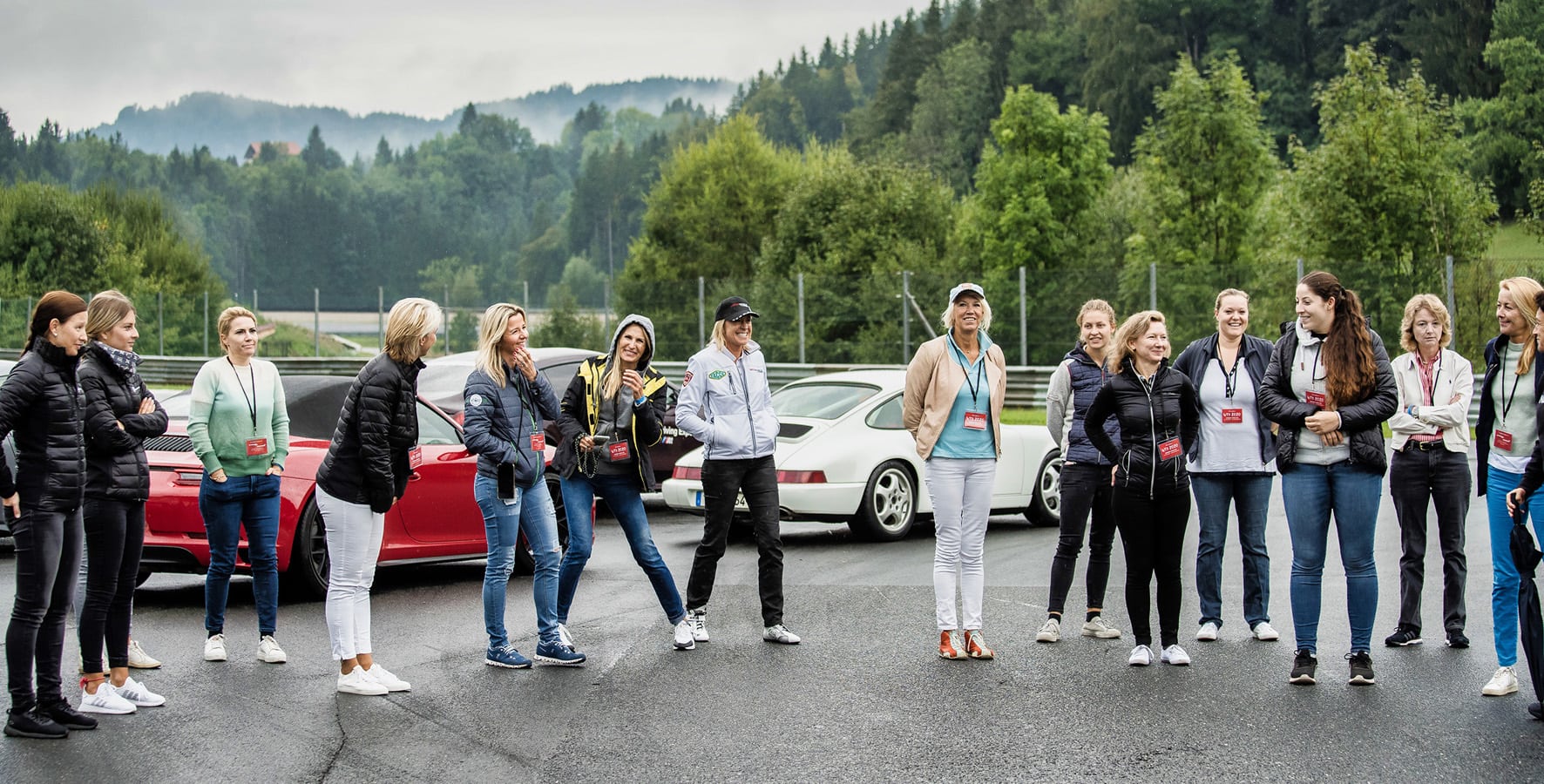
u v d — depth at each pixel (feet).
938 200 130.72
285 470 27.76
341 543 20.36
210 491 22.44
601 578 31.04
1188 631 24.80
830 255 125.39
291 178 604.49
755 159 163.73
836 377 40.37
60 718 18.03
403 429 20.59
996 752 17.04
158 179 583.58
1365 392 20.72
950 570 22.91
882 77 380.78
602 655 22.93
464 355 43.06
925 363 23.30
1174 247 120.98
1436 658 22.18
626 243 549.95
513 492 21.74
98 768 16.40
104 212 172.35
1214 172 119.85
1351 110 97.96
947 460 22.97
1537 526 18.88
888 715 18.86
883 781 15.87
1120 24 262.06
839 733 17.99
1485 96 206.49
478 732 18.10
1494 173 179.22
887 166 132.57
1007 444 38.96
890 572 31.71
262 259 575.38
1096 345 24.50
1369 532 20.67
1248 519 24.04
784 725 18.39
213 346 119.85
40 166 567.59
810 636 24.47
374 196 637.71
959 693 20.16
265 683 20.89
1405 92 98.32
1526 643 18.57
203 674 21.47
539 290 559.38
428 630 25.11
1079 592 28.78
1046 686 20.58
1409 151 95.40
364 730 18.19
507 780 15.99
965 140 303.68
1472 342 71.15
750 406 24.27
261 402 22.75
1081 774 16.12
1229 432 23.61
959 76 312.71
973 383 23.17
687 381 24.13
